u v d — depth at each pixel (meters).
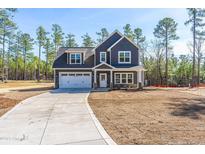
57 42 72.81
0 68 63.34
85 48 37.88
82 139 7.94
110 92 27.30
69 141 7.73
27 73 93.06
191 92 27.66
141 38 62.81
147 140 7.81
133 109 14.45
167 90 31.02
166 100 19.08
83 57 35.66
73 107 15.30
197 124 10.17
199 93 26.20
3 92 27.72
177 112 13.34
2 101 18.14
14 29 53.22
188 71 55.56
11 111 13.80
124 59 35.12
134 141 7.71
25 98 20.70
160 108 14.84
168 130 9.10
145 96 22.47
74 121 10.84
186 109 14.44
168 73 55.03
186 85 47.41
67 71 35.22
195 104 16.73
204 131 8.93
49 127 9.69
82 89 32.16
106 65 33.44
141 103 17.25
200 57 52.38
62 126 9.84
